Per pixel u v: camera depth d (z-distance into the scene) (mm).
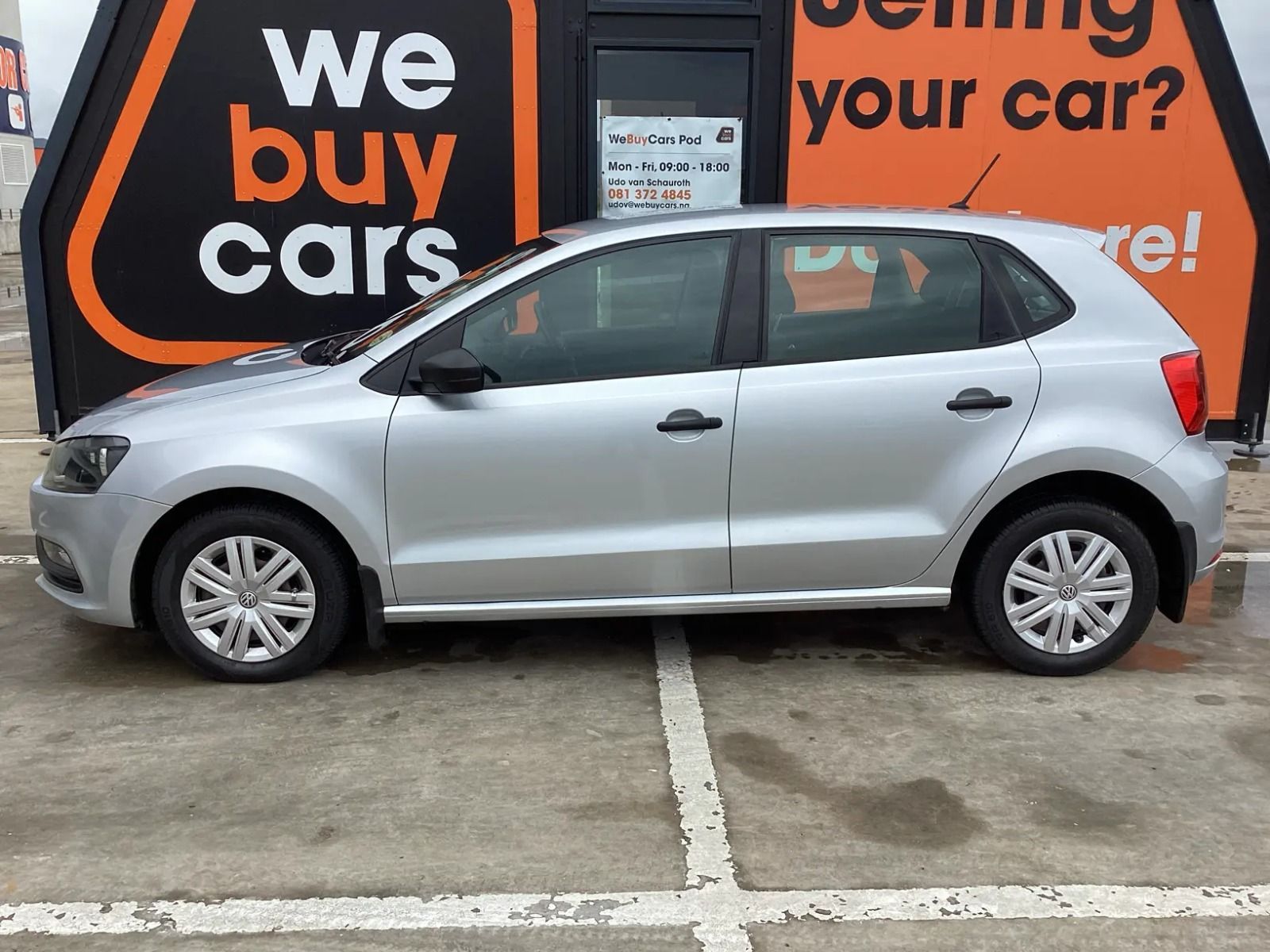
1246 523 6090
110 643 4336
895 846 2930
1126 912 2652
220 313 6387
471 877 2779
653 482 3729
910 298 3826
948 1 6285
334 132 6238
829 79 6344
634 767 3354
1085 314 3850
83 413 6406
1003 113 6426
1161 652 4309
